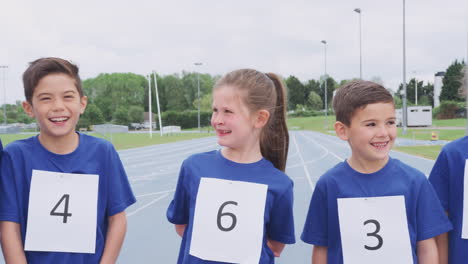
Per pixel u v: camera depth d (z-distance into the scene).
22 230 1.93
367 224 1.93
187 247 1.94
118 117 88.56
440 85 94.19
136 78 103.25
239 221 1.90
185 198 2.07
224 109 1.87
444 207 2.12
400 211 1.91
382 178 1.95
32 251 1.92
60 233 1.93
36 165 1.93
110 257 2.04
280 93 2.12
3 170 1.91
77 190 1.97
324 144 26.33
